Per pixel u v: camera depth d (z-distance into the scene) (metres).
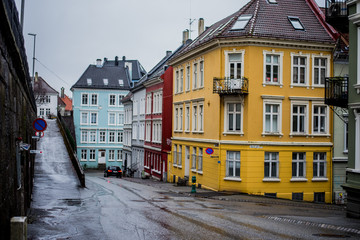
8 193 7.51
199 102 32.47
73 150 38.56
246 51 27.53
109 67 78.62
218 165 28.23
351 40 17.20
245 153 27.30
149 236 11.70
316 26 29.47
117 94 75.50
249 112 27.34
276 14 29.41
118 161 75.12
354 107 16.80
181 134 37.19
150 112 49.25
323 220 15.38
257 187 27.23
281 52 27.94
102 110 74.81
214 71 29.27
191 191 26.91
